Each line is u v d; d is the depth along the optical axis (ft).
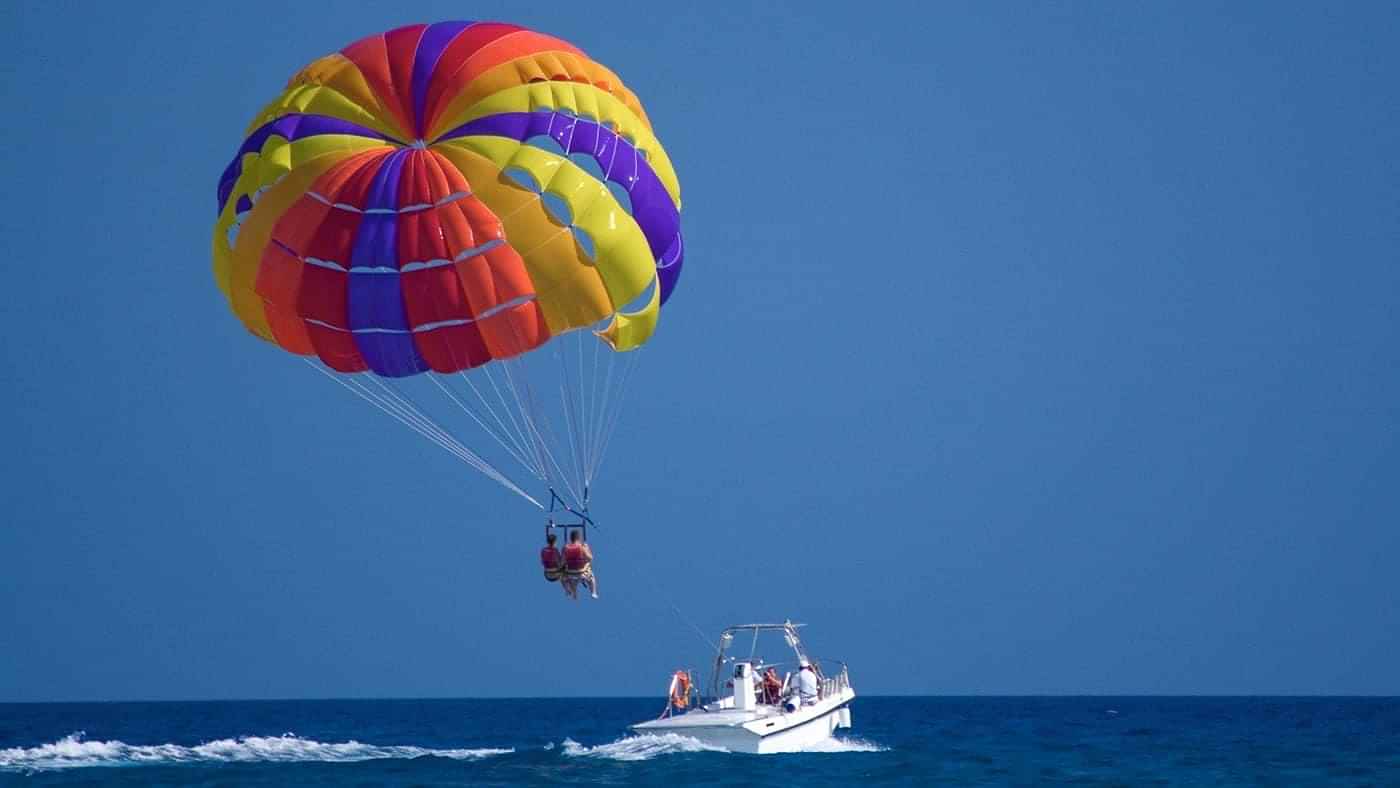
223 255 249.14
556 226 235.61
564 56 244.63
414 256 232.73
